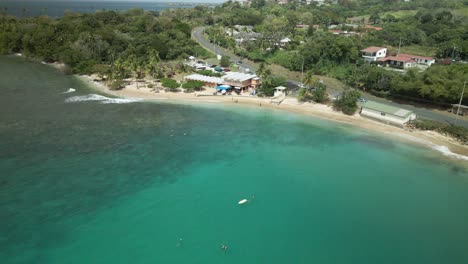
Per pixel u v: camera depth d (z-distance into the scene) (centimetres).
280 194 6662
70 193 6353
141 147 8362
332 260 5044
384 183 7144
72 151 7969
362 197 6638
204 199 6406
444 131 9475
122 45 18562
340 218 6003
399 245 5384
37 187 6469
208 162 7806
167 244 5238
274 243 5356
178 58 18762
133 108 11206
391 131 9781
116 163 7525
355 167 7781
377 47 16912
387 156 8331
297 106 11838
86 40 17188
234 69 16688
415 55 16588
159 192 6550
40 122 9600
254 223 5800
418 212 6209
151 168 7400
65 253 4959
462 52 16138
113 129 9381
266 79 13025
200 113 11025
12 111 10356
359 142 9106
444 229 5788
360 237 5550
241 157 8106
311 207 6291
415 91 11788
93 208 5972
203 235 5469
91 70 14950
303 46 17838
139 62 14900
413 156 8331
